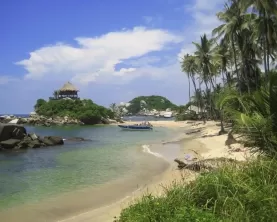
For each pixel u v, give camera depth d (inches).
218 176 299.9
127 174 745.6
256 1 1270.9
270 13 1285.7
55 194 569.6
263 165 295.3
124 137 1920.5
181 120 3855.8
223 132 1616.6
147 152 1150.3
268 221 236.2
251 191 262.8
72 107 3809.1
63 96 4264.3
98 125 3531.0
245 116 320.5
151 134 2176.4
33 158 1034.7
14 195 563.8
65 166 868.0
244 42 1603.1
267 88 337.1
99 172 773.9
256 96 339.9
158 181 653.9
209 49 2268.7
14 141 1307.8
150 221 253.3
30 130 2689.5
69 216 450.9
